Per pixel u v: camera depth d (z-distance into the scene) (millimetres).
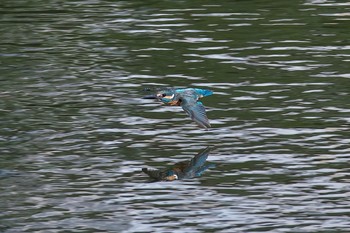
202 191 14695
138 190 14789
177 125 18062
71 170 15711
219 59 22828
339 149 16422
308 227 13273
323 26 25922
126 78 21375
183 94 13266
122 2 29969
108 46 24422
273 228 13242
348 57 22672
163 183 15078
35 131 17734
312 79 20859
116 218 13742
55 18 27812
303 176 15211
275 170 15516
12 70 22266
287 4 28953
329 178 15102
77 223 13586
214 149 16609
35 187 14977
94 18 27703
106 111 18984
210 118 18344
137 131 17688
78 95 20141
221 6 28891
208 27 26156
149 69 22094
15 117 18641
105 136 17422
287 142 16859
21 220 13734
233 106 19078
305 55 22953
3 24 27141
